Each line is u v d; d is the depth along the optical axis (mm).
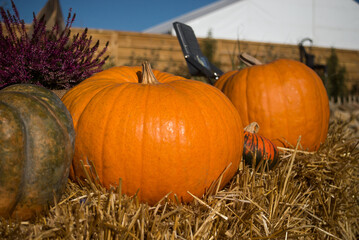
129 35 7781
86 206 1483
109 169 1622
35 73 2213
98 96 1740
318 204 2205
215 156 1707
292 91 2514
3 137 1273
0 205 1291
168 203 1664
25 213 1393
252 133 2277
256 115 2545
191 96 1756
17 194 1324
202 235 1543
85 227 1380
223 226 1632
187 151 1604
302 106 2500
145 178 1609
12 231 1268
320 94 2635
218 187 1737
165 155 1585
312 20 15547
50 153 1396
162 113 1626
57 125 1465
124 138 1596
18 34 3387
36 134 1378
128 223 1463
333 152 2535
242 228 1717
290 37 14891
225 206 1734
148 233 1415
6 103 1375
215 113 1761
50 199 1438
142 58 7395
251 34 14133
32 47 2186
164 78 2139
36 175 1363
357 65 11016
